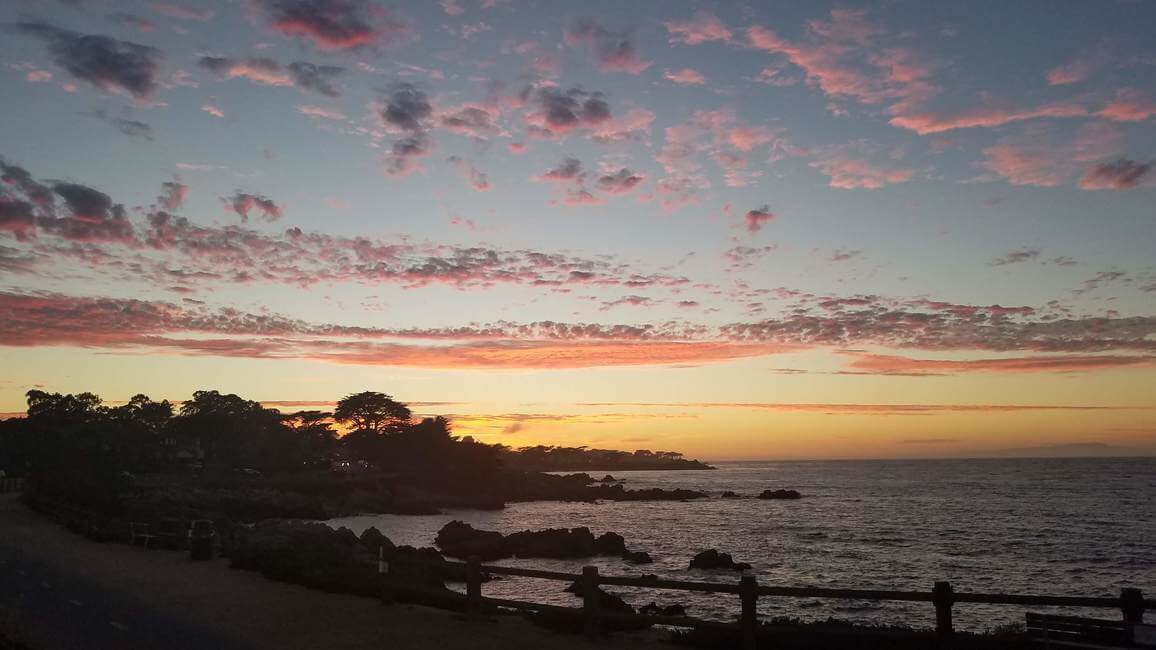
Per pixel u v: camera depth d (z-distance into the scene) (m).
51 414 104.38
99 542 28.69
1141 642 9.42
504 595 32.25
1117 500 118.31
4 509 44.66
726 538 66.81
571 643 12.61
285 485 102.88
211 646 12.18
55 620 13.77
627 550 54.16
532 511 109.69
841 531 72.62
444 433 141.12
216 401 123.12
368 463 137.75
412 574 19.73
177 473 105.12
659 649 12.24
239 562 21.48
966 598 10.48
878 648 11.09
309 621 14.30
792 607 30.55
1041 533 69.25
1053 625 10.16
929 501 120.12
